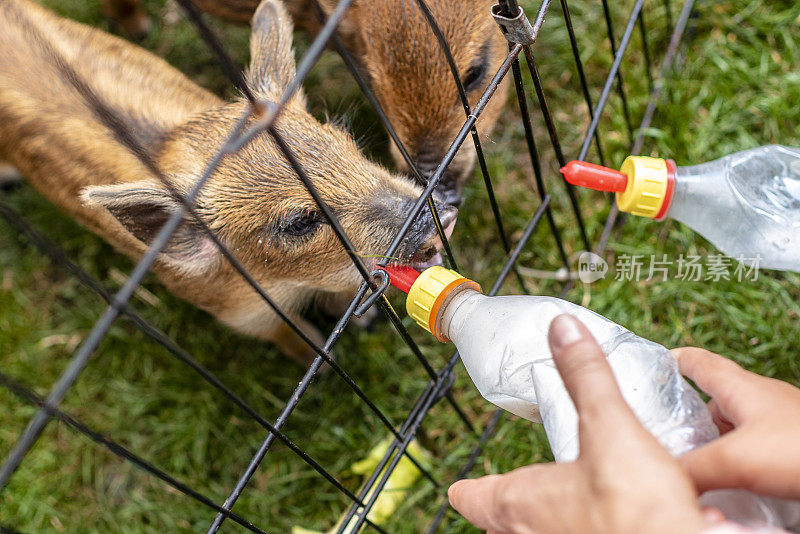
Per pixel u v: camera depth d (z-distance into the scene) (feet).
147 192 2.14
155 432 2.66
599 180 1.96
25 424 2.67
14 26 2.59
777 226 2.01
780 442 1.42
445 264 2.49
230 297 2.42
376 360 2.60
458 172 2.56
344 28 2.55
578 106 2.82
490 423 2.43
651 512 1.29
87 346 1.31
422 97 2.43
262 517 2.50
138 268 1.33
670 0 2.81
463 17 2.40
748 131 2.67
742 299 2.45
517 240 2.69
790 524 1.51
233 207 2.23
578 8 2.88
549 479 1.39
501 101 2.63
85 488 2.60
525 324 1.71
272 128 1.45
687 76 2.74
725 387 1.59
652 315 2.52
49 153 2.55
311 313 2.67
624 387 1.65
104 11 3.20
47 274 2.89
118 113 2.48
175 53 3.18
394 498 2.41
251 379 2.67
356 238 2.26
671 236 2.55
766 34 2.75
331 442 2.56
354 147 2.35
